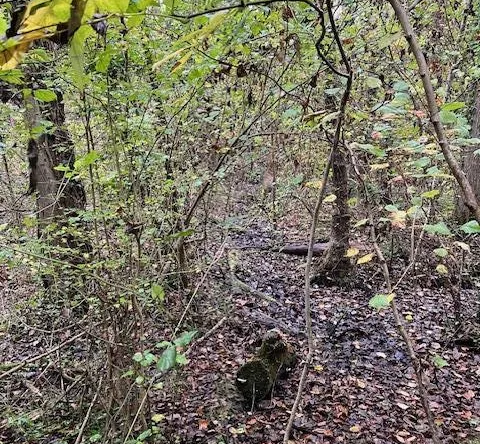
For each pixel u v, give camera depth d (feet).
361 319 20.49
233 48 9.77
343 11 11.45
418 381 6.14
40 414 12.72
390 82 10.96
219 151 12.32
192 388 14.69
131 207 11.14
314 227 5.95
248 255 26.73
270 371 15.11
